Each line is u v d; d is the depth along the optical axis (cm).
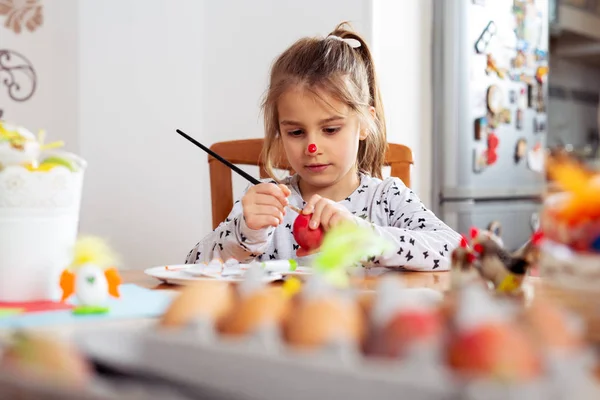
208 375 29
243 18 254
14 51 269
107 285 61
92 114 256
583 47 290
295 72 142
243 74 255
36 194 64
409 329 29
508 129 255
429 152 246
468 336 27
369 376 25
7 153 65
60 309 61
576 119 301
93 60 255
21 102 271
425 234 113
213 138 267
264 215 121
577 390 25
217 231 131
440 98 243
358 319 31
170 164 265
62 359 28
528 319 31
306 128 140
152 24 261
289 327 31
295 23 239
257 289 35
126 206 260
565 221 48
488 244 63
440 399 24
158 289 77
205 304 35
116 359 31
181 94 266
